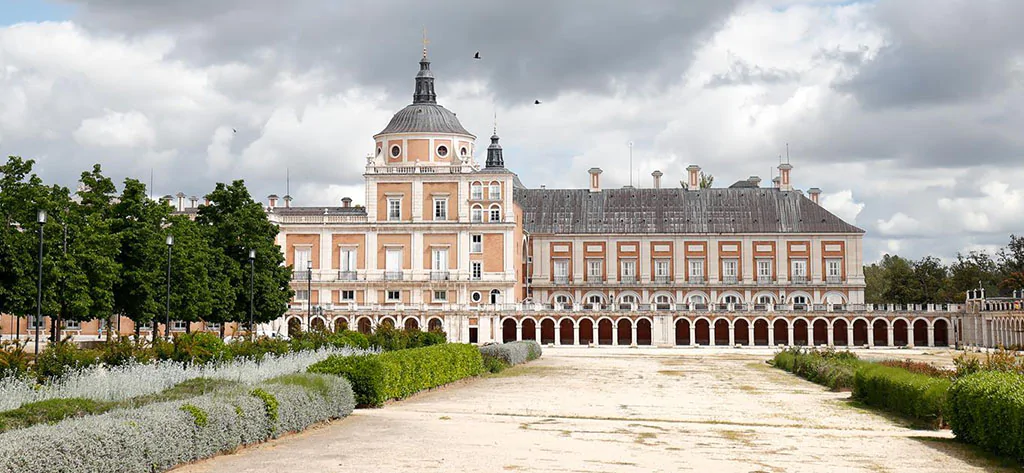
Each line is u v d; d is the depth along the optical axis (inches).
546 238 5890.8
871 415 1616.6
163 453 954.7
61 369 1401.3
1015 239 6407.5
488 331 5036.9
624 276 5841.5
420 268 5255.9
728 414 1616.6
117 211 2908.5
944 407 1376.7
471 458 1062.4
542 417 1523.1
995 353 1615.4
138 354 1596.9
